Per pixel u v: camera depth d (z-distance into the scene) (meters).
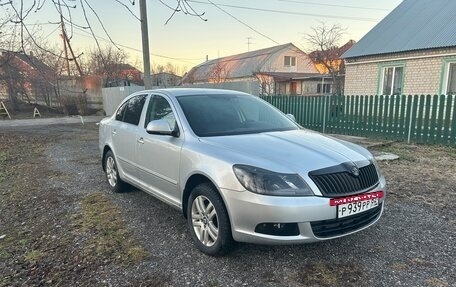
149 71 12.01
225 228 2.95
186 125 3.63
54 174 6.45
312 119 11.90
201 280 2.79
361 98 10.23
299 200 2.65
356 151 3.33
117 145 4.93
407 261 3.02
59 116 21.77
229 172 2.88
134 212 4.32
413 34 14.17
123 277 2.86
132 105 4.91
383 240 3.41
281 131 3.85
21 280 2.88
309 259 3.07
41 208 4.62
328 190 2.76
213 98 4.19
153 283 2.76
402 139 9.30
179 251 3.28
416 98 8.89
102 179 5.98
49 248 3.43
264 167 2.78
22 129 14.82
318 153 3.05
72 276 2.91
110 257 3.20
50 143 10.58
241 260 3.07
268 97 13.59
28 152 9.04
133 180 4.56
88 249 3.37
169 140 3.68
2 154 8.76
